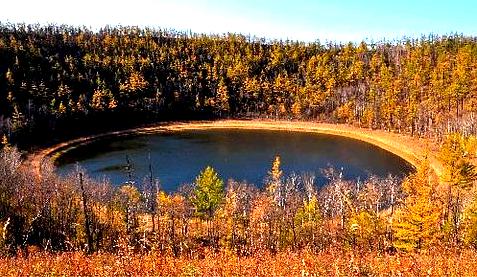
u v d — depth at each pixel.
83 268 26.88
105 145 156.62
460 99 163.00
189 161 131.75
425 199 56.62
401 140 148.38
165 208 76.50
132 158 135.62
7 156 107.38
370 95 188.25
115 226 66.44
